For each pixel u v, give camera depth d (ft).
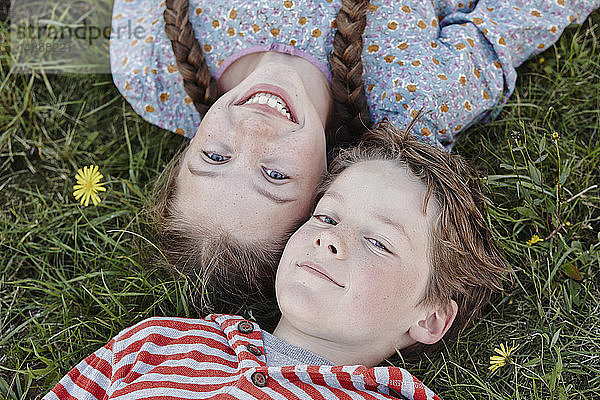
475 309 6.34
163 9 7.29
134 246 6.97
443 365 6.09
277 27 6.72
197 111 7.08
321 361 5.51
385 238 5.42
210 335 5.57
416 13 6.84
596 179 6.99
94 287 6.77
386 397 5.15
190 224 6.15
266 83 6.15
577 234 6.72
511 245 6.65
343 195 5.67
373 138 6.38
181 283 6.59
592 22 7.66
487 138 7.36
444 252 5.76
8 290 7.07
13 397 6.31
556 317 6.24
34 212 7.52
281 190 5.95
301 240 5.61
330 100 6.76
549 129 7.18
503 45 7.03
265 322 6.67
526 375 6.03
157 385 5.15
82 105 8.04
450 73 6.73
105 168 7.71
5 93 7.86
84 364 5.54
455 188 5.93
